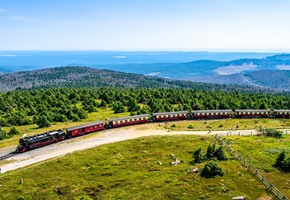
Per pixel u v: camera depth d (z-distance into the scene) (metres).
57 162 65.31
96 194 50.06
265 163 60.72
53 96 145.25
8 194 50.78
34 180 56.44
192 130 92.06
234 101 134.12
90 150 72.88
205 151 68.69
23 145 74.25
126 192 49.81
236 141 77.12
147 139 80.25
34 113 118.25
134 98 147.12
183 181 52.69
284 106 130.50
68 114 111.81
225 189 48.94
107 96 148.00
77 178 56.81
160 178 54.44
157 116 105.44
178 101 145.00
